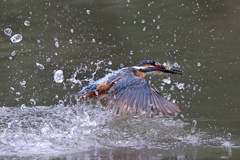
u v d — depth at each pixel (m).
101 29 16.16
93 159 8.34
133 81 7.73
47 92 12.00
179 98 11.38
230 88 11.76
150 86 7.66
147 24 16.45
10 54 14.48
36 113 10.81
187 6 17.88
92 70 13.32
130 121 10.26
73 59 14.05
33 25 16.58
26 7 18.08
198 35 15.43
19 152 8.77
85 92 8.16
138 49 14.53
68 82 12.63
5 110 11.02
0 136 9.50
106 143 9.24
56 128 9.96
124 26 16.36
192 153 8.55
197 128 9.80
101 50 14.57
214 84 12.05
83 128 9.99
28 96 11.80
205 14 17.06
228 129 9.68
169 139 9.36
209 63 13.44
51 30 16.17
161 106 7.26
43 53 14.52
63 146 9.07
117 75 8.17
